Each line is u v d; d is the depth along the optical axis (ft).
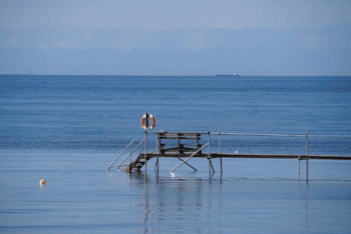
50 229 103.81
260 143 266.36
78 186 144.77
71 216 112.98
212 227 106.11
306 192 139.85
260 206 123.44
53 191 137.39
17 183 148.05
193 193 137.18
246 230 104.58
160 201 127.75
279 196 134.41
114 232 102.37
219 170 179.11
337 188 145.59
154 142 264.52
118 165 180.75
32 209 118.32
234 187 146.30
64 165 184.24
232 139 284.00
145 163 163.63
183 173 171.94
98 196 132.16
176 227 105.91
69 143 255.29
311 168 184.75
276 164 194.18
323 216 115.03
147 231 103.09
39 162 190.90
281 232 103.55
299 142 270.87
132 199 129.39
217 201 128.36
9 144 248.32
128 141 266.98
